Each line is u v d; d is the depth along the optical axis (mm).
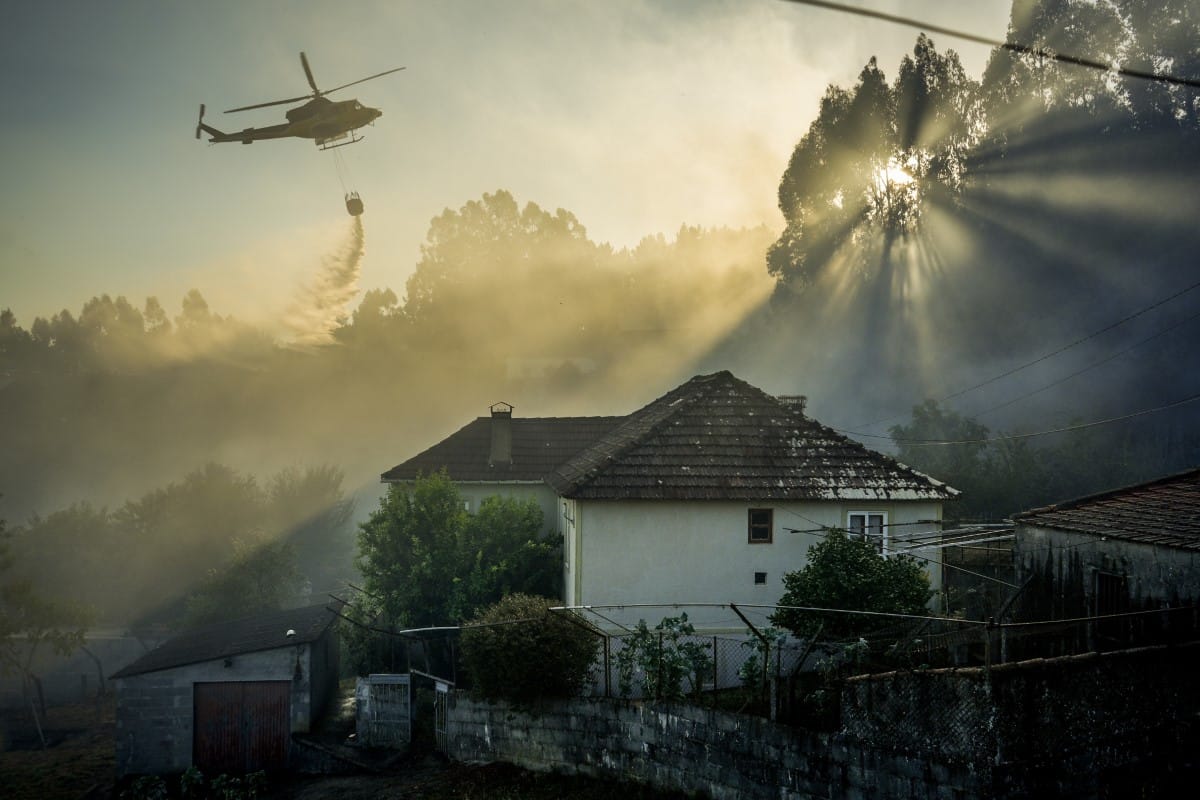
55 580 40125
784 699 15055
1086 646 16500
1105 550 17250
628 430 30281
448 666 26328
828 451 24266
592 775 18344
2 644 31672
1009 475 37312
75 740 29328
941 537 22328
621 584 22547
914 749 12797
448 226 109938
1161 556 15812
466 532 27375
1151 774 12914
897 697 13141
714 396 25656
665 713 16938
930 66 63875
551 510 32312
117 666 37344
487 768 20125
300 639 24656
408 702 23469
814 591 18453
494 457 33188
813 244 69062
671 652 17891
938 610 21641
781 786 14594
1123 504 19094
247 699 24422
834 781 13797
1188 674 13516
